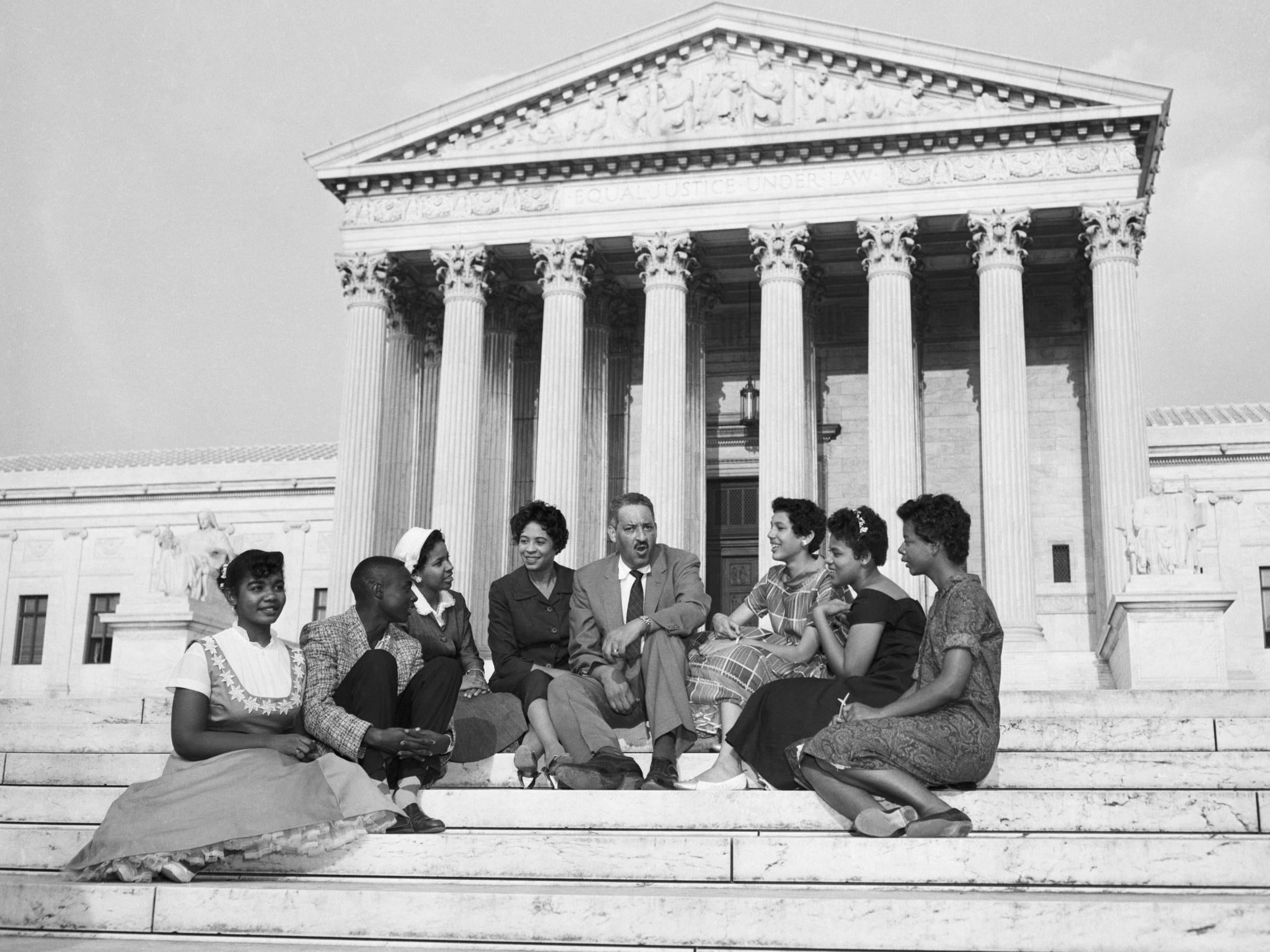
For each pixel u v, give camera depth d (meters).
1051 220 42.78
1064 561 46.00
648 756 12.74
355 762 10.76
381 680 11.21
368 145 45.47
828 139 42.53
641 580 13.07
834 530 11.81
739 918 8.31
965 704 10.40
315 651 11.26
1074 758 11.28
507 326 48.72
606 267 47.00
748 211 43.34
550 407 43.34
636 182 44.38
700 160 43.72
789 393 41.84
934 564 10.84
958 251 45.69
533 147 44.66
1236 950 7.80
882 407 41.03
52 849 10.61
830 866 9.31
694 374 47.03
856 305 49.69
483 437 47.41
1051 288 47.97
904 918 8.16
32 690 64.44
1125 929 7.94
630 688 12.41
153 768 12.67
